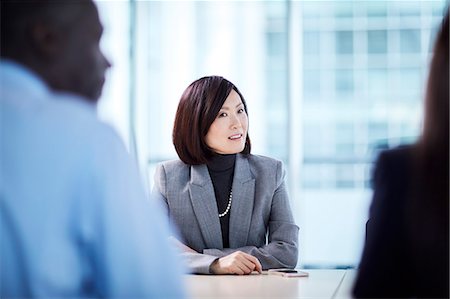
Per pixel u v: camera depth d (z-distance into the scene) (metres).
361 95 5.77
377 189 1.28
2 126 1.04
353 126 5.76
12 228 1.03
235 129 2.61
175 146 2.67
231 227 2.61
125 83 5.75
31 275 1.03
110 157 1.06
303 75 5.77
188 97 2.64
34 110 1.05
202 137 2.62
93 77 1.11
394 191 1.26
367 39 5.79
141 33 5.79
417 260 1.25
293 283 2.09
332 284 2.06
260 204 2.63
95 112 1.10
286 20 5.56
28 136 1.04
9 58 1.07
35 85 1.07
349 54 5.80
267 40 5.69
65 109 1.06
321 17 5.80
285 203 2.68
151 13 5.78
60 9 1.08
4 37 1.07
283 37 5.67
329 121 5.75
